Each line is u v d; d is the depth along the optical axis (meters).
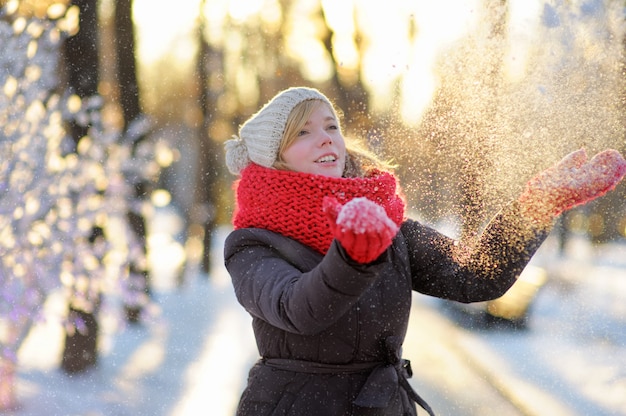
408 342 12.75
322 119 3.19
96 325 9.53
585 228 20.59
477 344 12.37
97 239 8.74
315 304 2.53
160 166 10.05
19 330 7.67
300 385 2.92
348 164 3.33
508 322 13.70
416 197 4.51
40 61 8.06
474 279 3.23
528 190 3.21
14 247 7.62
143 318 9.51
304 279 2.58
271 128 3.14
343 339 2.91
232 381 9.70
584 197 3.15
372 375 2.92
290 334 2.93
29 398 8.09
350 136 3.68
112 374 9.65
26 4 8.16
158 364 10.41
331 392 2.91
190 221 23.77
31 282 7.68
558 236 19.61
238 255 2.97
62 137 8.31
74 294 8.38
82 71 10.02
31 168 7.90
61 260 8.13
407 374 3.13
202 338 12.62
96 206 8.60
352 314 2.91
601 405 8.36
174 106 26.47
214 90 25.25
